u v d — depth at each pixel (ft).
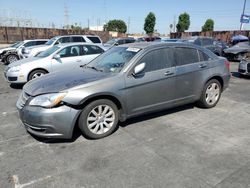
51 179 9.78
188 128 14.53
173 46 15.69
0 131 14.52
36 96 12.03
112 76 13.26
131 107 13.91
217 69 17.78
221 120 15.83
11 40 104.53
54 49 29.30
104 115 13.17
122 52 15.46
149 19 199.72
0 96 23.16
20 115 12.57
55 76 14.12
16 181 9.68
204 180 9.55
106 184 9.41
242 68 30.58
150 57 14.51
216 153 11.57
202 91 17.26
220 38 99.40
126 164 10.75
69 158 11.32
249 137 13.29
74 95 11.87
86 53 30.01
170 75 15.08
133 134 13.75
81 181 9.63
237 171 10.09
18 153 11.86
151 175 9.92
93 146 12.42
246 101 20.15
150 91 14.40
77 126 13.39
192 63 16.46
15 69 26.30
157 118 16.11
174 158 11.18
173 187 9.17
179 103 16.16
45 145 12.62
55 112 11.64
